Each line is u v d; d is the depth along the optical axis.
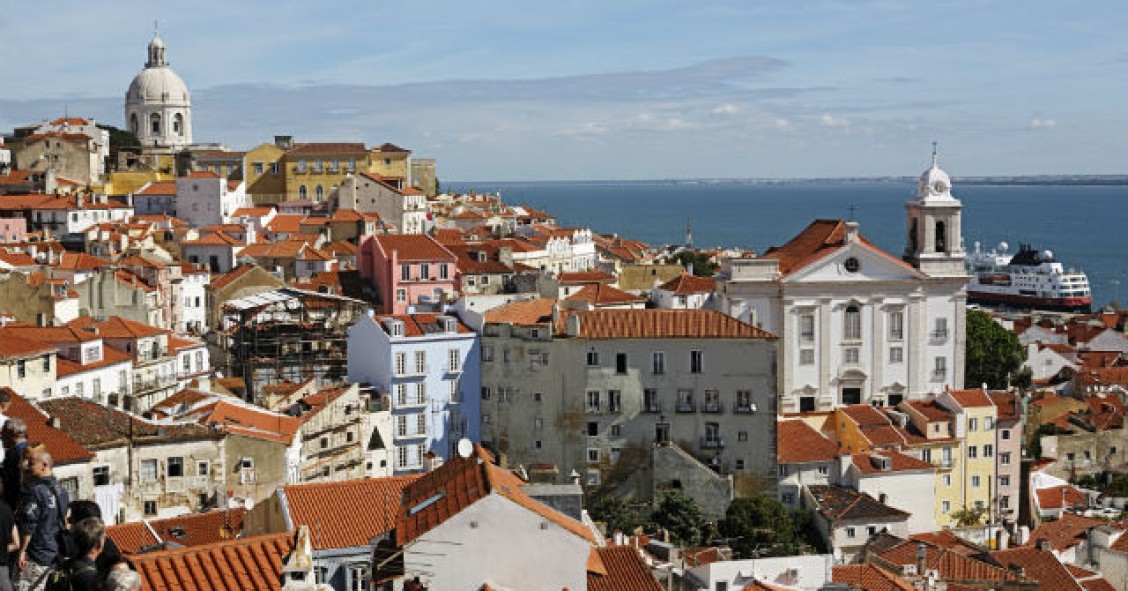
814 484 151.38
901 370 189.88
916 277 188.62
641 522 139.00
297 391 140.38
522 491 67.50
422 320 151.00
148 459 101.44
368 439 139.50
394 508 69.06
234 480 105.69
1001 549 123.62
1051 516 164.25
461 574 57.66
